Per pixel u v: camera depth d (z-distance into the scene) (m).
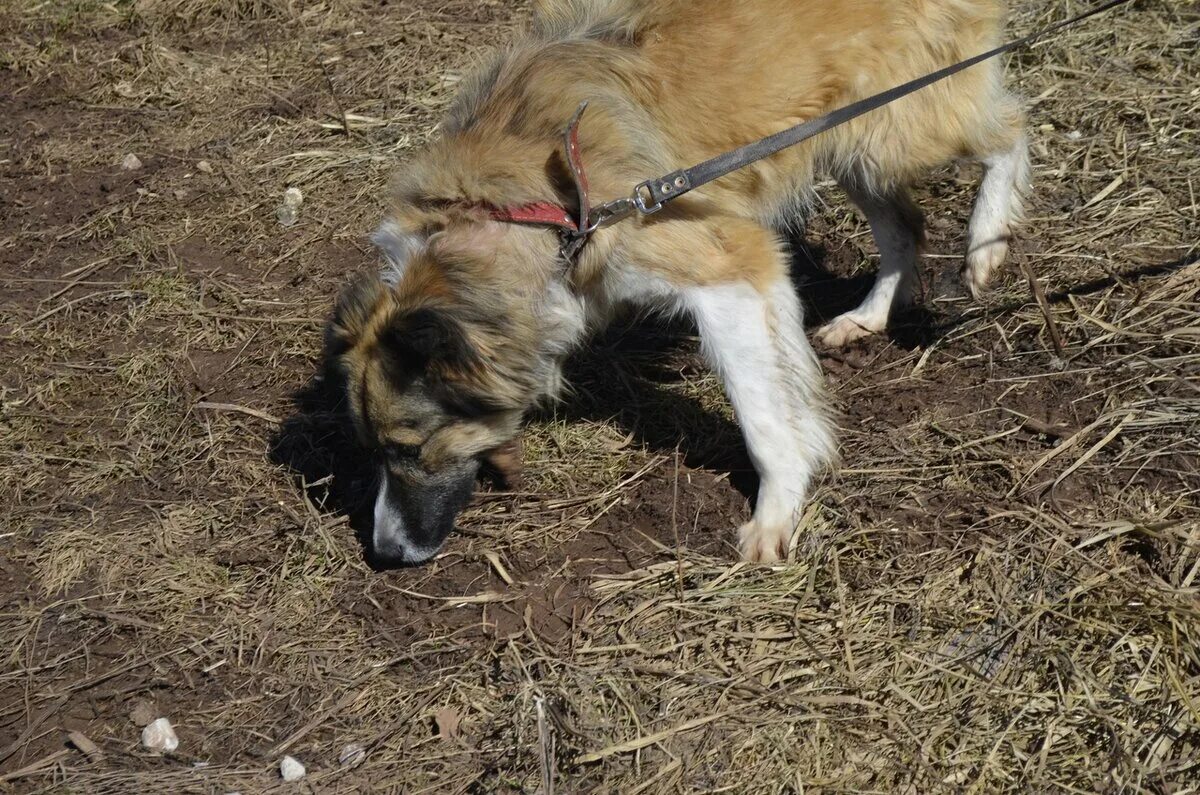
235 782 1.46
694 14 1.72
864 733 1.44
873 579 1.61
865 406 1.88
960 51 1.87
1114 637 1.49
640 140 1.65
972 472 1.74
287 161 2.53
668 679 1.52
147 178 2.51
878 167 1.90
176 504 1.82
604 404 1.95
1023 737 1.42
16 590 1.70
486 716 1.51
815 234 2.26
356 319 1.63
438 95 2.67
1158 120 2.32
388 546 1.68
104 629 1.64
